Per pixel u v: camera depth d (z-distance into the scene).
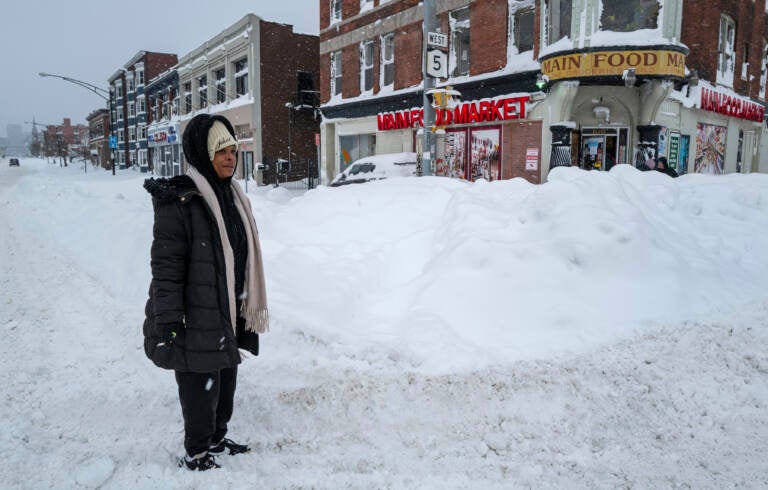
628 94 14.79
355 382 3.71
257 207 8.25
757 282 5.20
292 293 5.16
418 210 7.16
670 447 2.83
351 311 5.07
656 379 3.52
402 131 21.34
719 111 17.47
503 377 3.65
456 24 18.64
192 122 2.68
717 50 17.05
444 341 4.17
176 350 2.52
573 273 4.77
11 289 6.62
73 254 8.65
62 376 3.98
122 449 2.95
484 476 2.63
